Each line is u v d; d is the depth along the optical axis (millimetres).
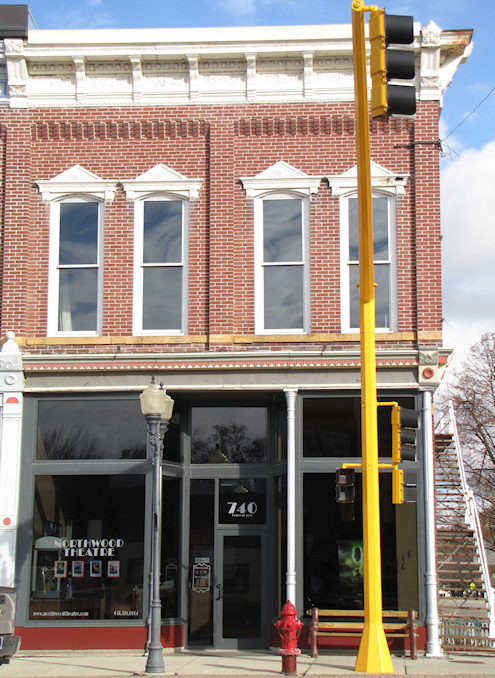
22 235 17438
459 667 13914
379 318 17062
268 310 17188
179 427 17703
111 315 17203
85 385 16984
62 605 16391
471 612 18141
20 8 17766
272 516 17328
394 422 13148
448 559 17625
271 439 17672
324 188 17391
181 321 17250
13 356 16906
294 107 17625
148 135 17719
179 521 17328
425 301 16844
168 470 17016
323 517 16375
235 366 16672
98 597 16422
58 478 16844
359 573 16141
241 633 16922
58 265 17547
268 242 17375
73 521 16688
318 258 17172
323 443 16609
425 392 16500
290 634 13062
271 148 17547
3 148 17844
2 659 12602
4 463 16703
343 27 17500
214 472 17562
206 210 17500
